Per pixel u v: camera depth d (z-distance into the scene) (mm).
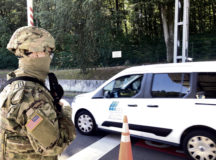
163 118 3693
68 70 14836
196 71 3529
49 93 1345
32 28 1315
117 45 15969
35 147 1189
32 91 1222
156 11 23234
